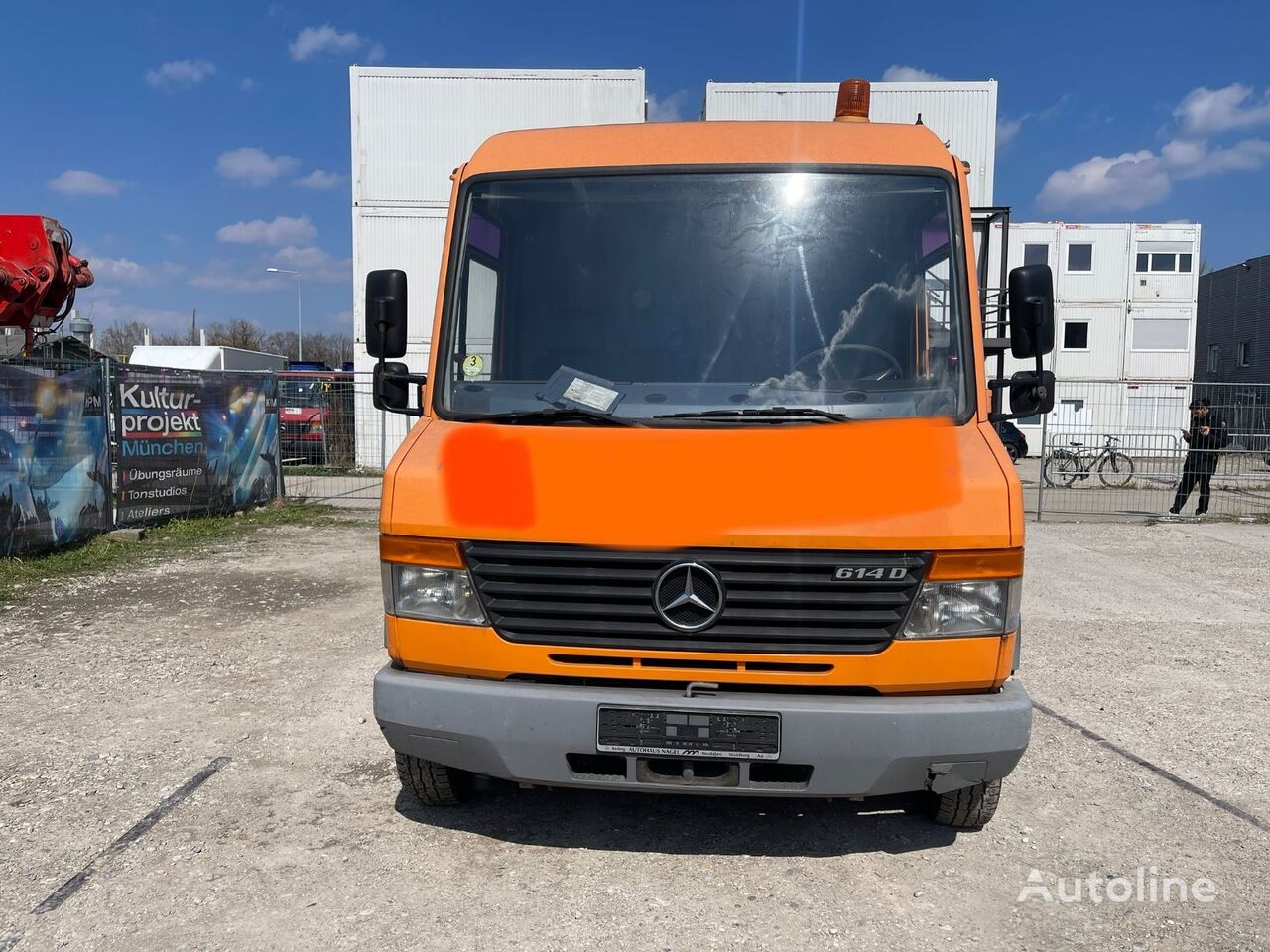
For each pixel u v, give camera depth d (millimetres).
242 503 13602
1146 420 17750
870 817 4109
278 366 25641
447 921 3260
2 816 3988
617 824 4016
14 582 8430
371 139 20391
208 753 4699
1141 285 30359
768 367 3754
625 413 3602
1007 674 3273
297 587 8594
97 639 6742
